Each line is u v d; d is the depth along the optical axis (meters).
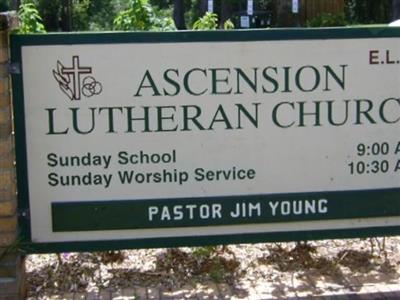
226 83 5.23
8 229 5.07
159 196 5.30
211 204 5.33
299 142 5.34
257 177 5.34
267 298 5.31
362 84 5.33
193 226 5.34
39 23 7.16
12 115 5.14
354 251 6.05
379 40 5.29
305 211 5.39
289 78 5.27
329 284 5.54
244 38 5.20
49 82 5.14
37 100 5.14
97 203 5.26
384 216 5.46
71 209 5.25
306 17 24.03
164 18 7.67
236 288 5.48
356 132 5.37
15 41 5.07
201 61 5.20
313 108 5.32
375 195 5.43
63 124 5.18
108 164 5.24
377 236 5.50
